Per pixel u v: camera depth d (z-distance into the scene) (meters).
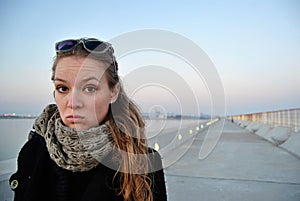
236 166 6.15
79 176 1.01
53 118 0.98
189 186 4.45
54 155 0.95
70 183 1.00
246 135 16.94
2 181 2.41
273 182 4.69
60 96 0.87
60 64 0.86
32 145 1.10
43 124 1.03
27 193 0.99
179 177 5.03
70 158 0.93
